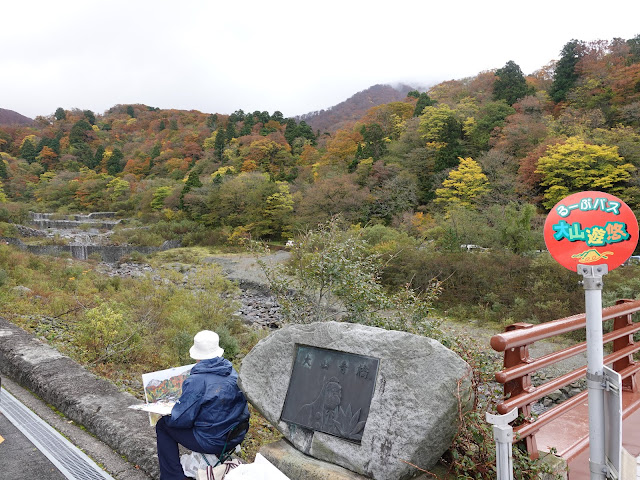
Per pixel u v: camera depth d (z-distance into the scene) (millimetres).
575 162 39125
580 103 56688
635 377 4523
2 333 7074
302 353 3189
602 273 2314
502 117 60844
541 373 13273
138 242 52625
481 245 29203
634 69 53094
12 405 5109
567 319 3152
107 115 168875
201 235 53906
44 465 3859
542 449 3168
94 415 4543
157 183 84125
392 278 24297
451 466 2869
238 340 13000
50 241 48188
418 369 2719
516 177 44469
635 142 41938
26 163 108750
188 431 2986
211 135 119688
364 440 2803
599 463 2318
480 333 18578
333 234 6723
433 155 56625
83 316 11828
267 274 7094
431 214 44875
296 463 2994
